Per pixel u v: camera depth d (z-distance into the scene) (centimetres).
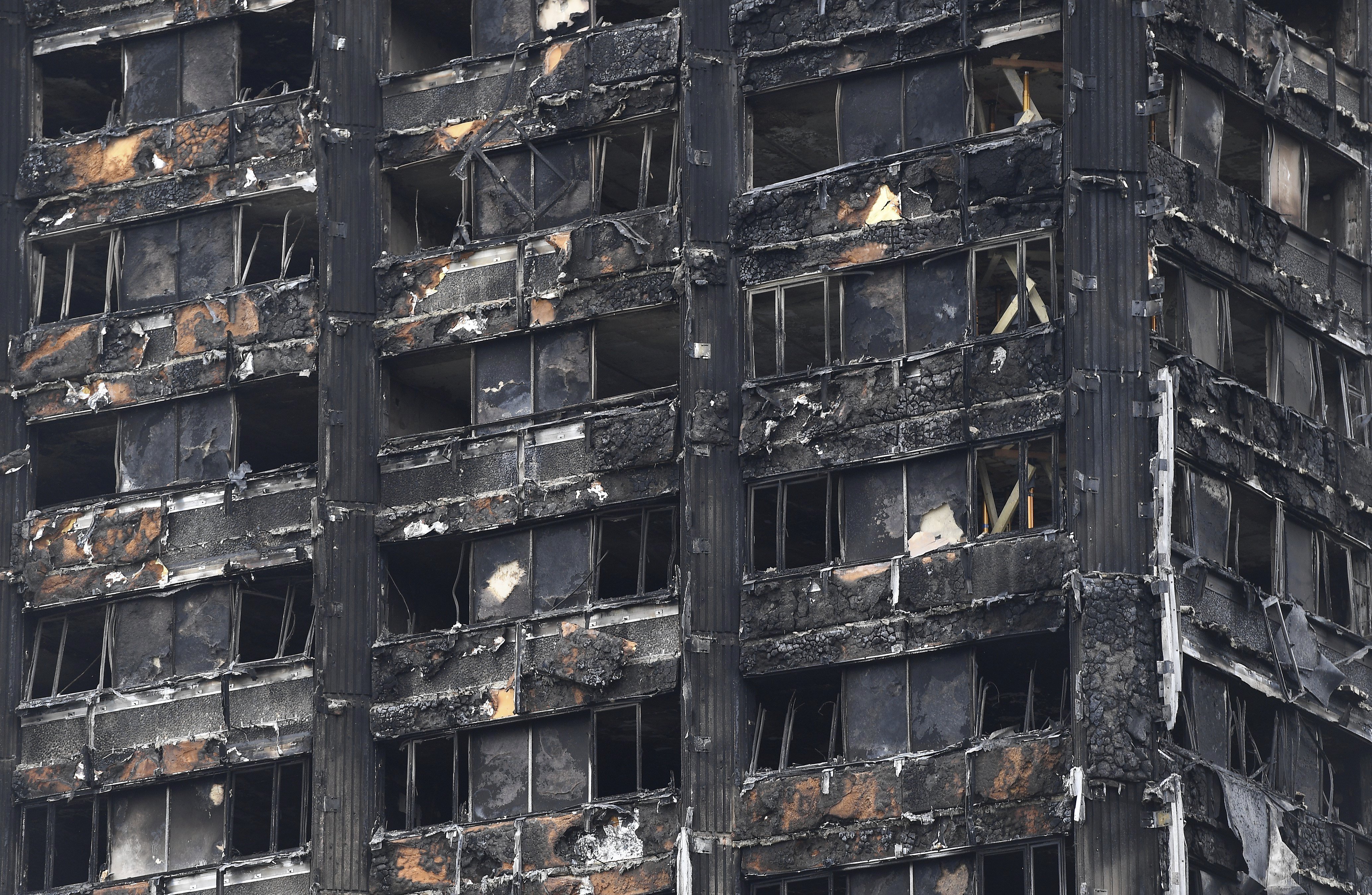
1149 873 19775
